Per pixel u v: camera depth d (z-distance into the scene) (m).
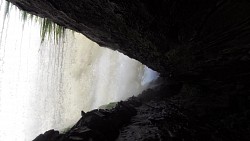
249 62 6.21
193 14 4.94
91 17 6.68
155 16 5.52
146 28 6.36
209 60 6.76
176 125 7.25
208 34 5.28
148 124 7.66
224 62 6.59
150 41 7.27
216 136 6.30
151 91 11.90
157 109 9.28
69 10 6.35
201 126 6.92
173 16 5.27
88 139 6.18
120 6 5.56
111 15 6.25
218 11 4.56
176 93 10.69
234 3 4.22
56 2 5.95
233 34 5.02
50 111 24.05
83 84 22.62
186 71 8.56
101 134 6.52
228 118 6.83
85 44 22.75
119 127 7.63
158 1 5.02
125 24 6.61
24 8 6.91
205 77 8.28
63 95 23.56
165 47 7.20
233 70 6.97
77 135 6.30
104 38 8.59
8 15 10.02
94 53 22.31
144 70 17.02
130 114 8.89
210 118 7.20
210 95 8.26
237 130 6.28
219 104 7.59
